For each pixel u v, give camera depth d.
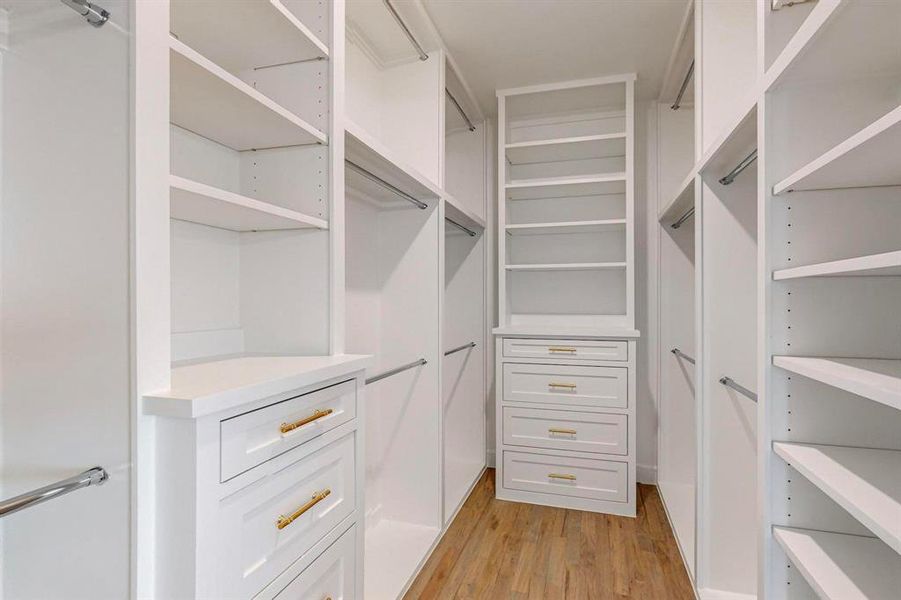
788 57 1.02
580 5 2.02
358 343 2.23
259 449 0.93
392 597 1.78
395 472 2.40
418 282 2.36
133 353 0.77
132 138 0.77
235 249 1.40
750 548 1.80
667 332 2.96
